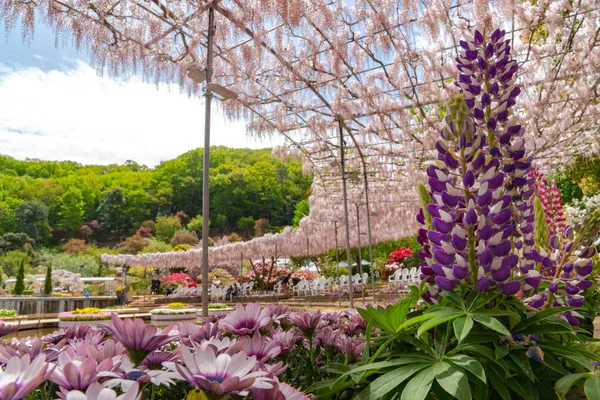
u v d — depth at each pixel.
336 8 5.83
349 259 8.28
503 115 1.20
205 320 1.17
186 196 66.75
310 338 1.13
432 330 1.06
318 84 7.25
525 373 0.85
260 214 57.16
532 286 1.08
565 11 5.70
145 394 0.76
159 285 28.62
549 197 2.25
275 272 21.45
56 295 24.03
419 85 6.96
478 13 5.35
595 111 8.38
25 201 59.91
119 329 0.66
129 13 5.06
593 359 0.95
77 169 75.19
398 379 0.81
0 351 0.67
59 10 4.69
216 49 6.23
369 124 8.59
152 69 5.90
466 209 1.02
